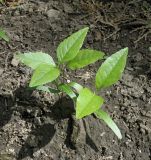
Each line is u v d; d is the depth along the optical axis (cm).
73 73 54
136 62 55
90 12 62
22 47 57
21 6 63
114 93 52
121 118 49
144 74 54
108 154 46
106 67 43
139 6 63
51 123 48
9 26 60
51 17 61
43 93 51
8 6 63
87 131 48
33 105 50
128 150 47
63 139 47
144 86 53
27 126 48
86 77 53
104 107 50
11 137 47
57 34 59
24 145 47
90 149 47
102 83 43
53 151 46
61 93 50
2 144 47
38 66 42
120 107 50
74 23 61
